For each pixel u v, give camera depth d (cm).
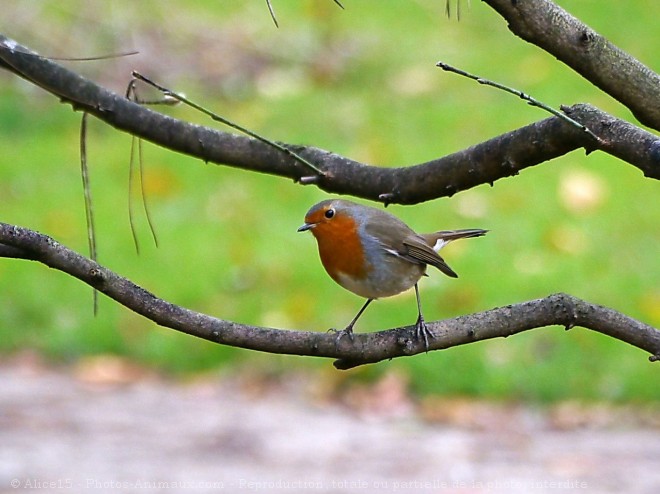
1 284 1370
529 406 1141
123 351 1265
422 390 1170
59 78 537
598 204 1525
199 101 1916
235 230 1500
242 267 1398
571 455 1012
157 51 2011
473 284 1330
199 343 1257
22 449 1012
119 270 1397
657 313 1266
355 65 2061
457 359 1190
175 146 543
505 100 1867
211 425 1091
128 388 1191
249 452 1024
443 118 1812
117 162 1700
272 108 1895
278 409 1141
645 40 2056
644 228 1467
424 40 2158
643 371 1163
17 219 1519
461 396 1162
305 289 1347
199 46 2067
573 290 1320
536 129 452
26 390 1177
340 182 519
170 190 1616
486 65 2012
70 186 1638
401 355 436
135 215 1544
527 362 1187
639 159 400
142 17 2091
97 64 1922
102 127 1880
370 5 2327
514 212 1510
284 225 1514
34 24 1950
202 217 1541
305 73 2036
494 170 471
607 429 1086
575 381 1160
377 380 1180
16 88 1956
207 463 991
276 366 1219
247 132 446
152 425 1088
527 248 1421
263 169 539
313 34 2155
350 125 1811
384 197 507
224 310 1318
